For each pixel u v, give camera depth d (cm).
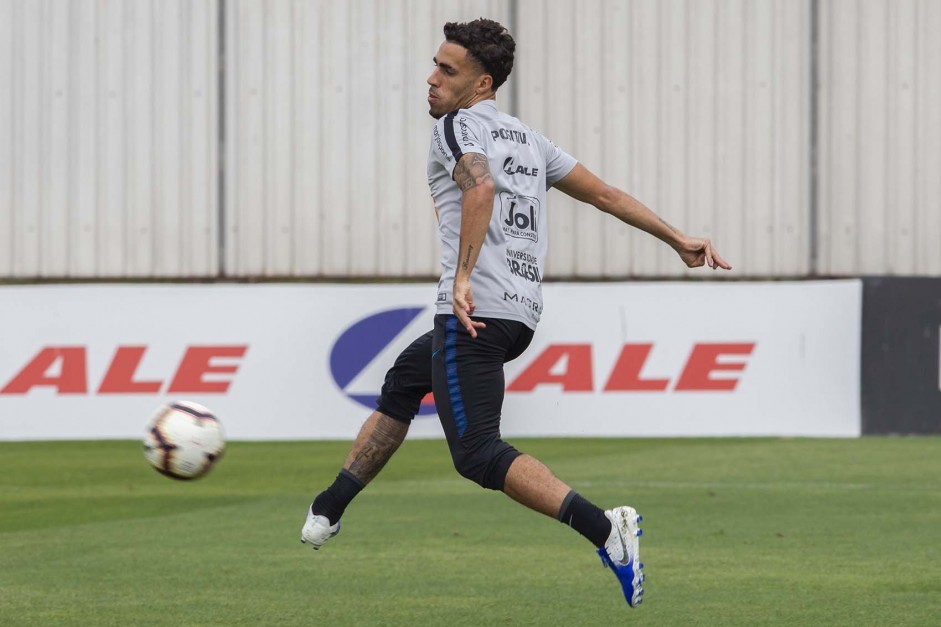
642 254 4994
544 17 5009
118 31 5097
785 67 4966
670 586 1953
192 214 5116
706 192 5000
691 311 4350
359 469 1656
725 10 4972
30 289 4406
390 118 5059
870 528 2539
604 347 4353
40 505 2930
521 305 1524
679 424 4356
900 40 4934
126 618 1738
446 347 1516
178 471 1777
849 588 1933
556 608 1795
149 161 5109
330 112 5072
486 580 2009
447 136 1514
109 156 5112
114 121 5109
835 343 4347
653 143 5003
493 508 2817
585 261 5006
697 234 5006
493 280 1512
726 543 2366
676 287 4350
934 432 4359
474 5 5025
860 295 4334
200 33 5084
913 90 4934
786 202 4984
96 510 2844
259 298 4416
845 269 4981
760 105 4975
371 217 5075
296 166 5084
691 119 4991
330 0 5053
